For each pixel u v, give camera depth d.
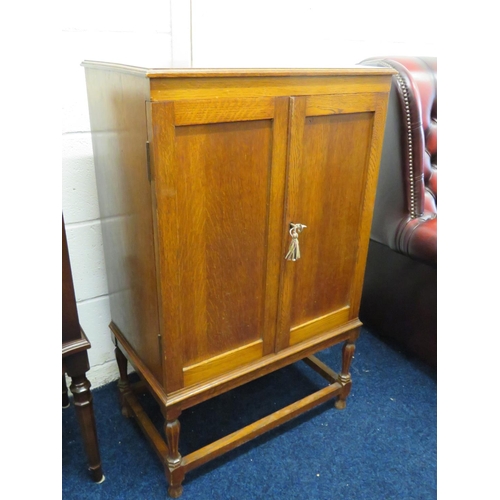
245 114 0.85
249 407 1.40
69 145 1.18
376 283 1.68
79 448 1.25
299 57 1.52
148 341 1.03
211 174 0.87
